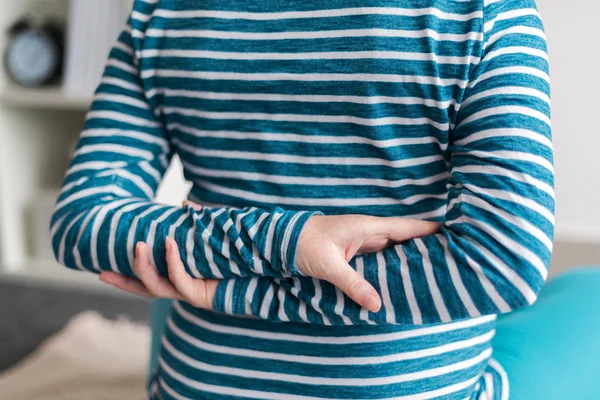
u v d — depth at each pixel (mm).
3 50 2152
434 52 579
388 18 585
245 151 671
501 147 568
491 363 815
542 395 810
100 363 1648
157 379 845
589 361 886
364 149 627
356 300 578
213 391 703
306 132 637
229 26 647
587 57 1631
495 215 561
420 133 609
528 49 589
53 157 2424
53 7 2182
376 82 594
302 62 617
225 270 626
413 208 648
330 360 657
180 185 2016
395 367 651
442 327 665
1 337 1882
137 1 700
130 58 725
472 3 579
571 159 1694
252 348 683
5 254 2232
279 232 595
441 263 572
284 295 630
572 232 1725
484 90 581
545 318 957
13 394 1532
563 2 1626
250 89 643
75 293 2158
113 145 724
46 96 2055
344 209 655
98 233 662
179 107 697
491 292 560
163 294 660
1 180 2188
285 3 627
